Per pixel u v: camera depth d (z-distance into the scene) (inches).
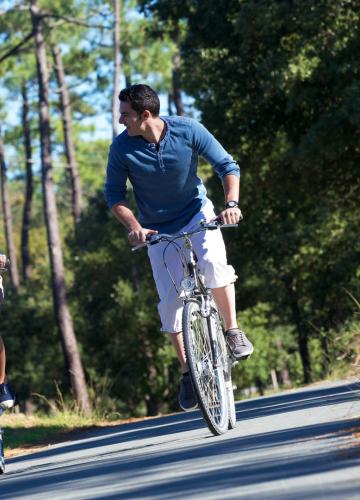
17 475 318.7
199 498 180.1
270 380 3230.8
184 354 347.3
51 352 2410.2
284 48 1315.2
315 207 1697.8
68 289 2394.2
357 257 1619.1
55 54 2529.5
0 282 339.0
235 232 1749.5
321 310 1830.7
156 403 2337.6
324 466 197.6
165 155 335.9
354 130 1244.5
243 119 1448.1
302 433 273.3
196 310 327.9
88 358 2322.8
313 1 1200.8
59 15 1955.0
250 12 1252.5
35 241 4116.6
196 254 337.7
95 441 484.7
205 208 346.3
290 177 1518.2
